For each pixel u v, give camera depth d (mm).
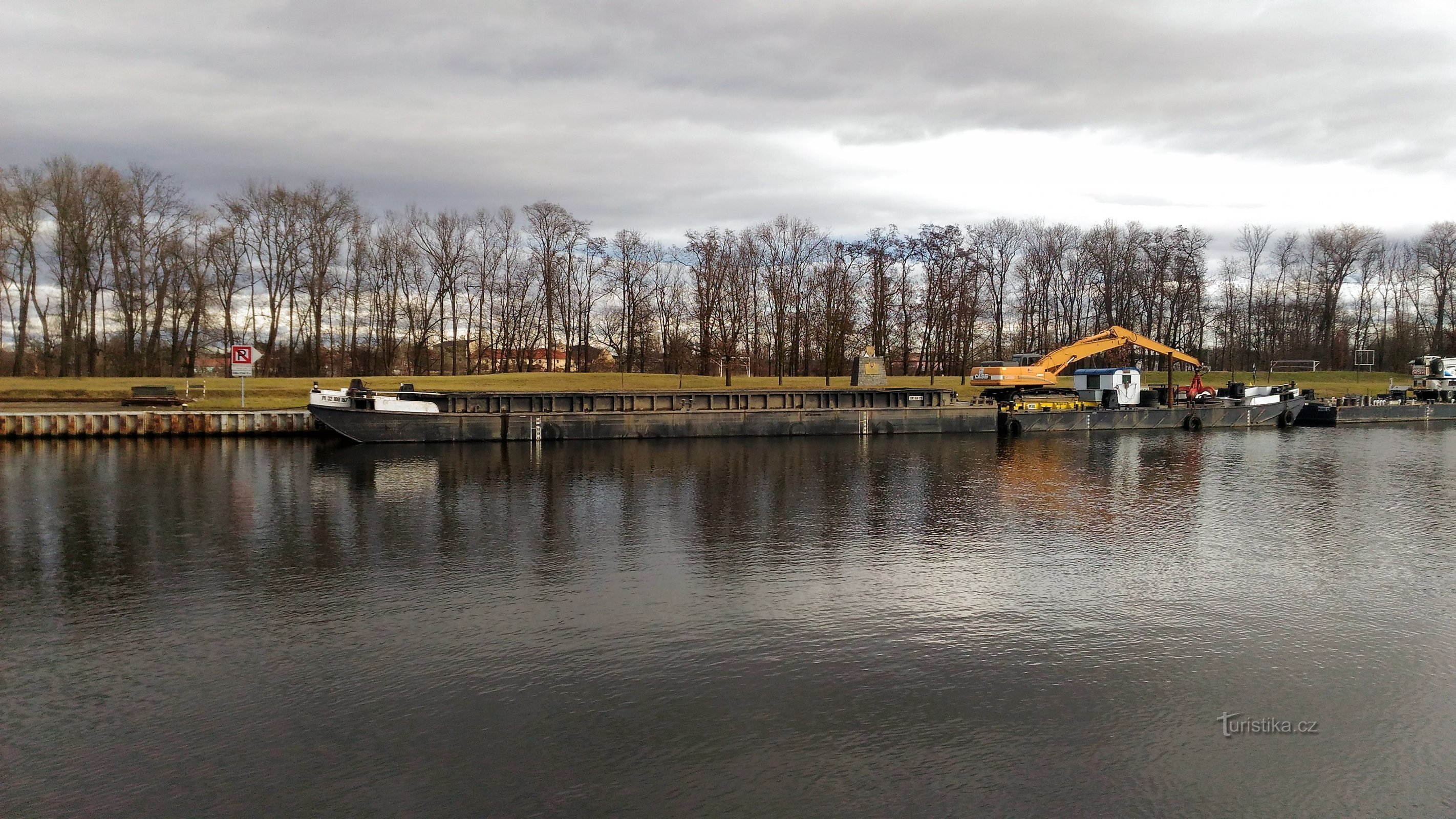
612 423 44031
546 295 75312
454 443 41469
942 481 29734
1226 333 94562
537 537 20094
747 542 19703
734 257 75938
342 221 71062
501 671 12070
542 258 75000
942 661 12500
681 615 14414
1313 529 21672
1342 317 96562
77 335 62812
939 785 9227
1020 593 15789
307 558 18047
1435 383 65562
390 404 40781
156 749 9906
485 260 74875
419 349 74000
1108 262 82500
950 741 10195
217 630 13672
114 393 48906
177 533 20422
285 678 11812
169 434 42562
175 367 65062
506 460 35188
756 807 8781
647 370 81688
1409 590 16281
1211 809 8859
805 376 76688
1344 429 55781
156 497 25453
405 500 25047
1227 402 57000
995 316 84312
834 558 18234
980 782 9305
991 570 17359
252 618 14227
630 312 76812
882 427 48906
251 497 25469
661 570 17219
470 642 13125
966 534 20688
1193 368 83000
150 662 12359
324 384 55281
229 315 69812
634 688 11516
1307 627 14125
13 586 16062
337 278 71688
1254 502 25625
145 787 9109
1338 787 9305
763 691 11477
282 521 21891
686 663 12359
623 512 23328
